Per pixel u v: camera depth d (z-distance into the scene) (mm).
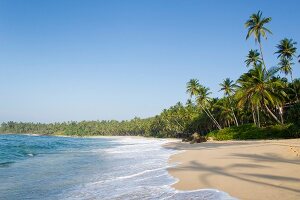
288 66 63719
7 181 15875
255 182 11688
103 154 35125
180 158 24328
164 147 46594
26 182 15508
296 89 59625
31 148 49062
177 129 128250
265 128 51375
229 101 77938
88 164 23844
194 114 111438
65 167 22031
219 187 11508
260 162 16750
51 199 11539
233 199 9578
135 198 10836
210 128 98188
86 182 15062
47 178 16797
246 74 53281
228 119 82438
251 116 72000
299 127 44219
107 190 12703
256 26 53719
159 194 11234
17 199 11617
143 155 31078
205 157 22672
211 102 87312
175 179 14156
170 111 131750
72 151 42469
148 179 14750
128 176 16312
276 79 54281
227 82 75750
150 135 172875
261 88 49969
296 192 9633
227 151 25734
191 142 56469
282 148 22484
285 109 60094
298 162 15648
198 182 12852
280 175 12594
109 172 18547
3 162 26188
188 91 80438
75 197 11727
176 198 10359
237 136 54406
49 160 28047
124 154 33750
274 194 9594
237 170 14875
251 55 65312
